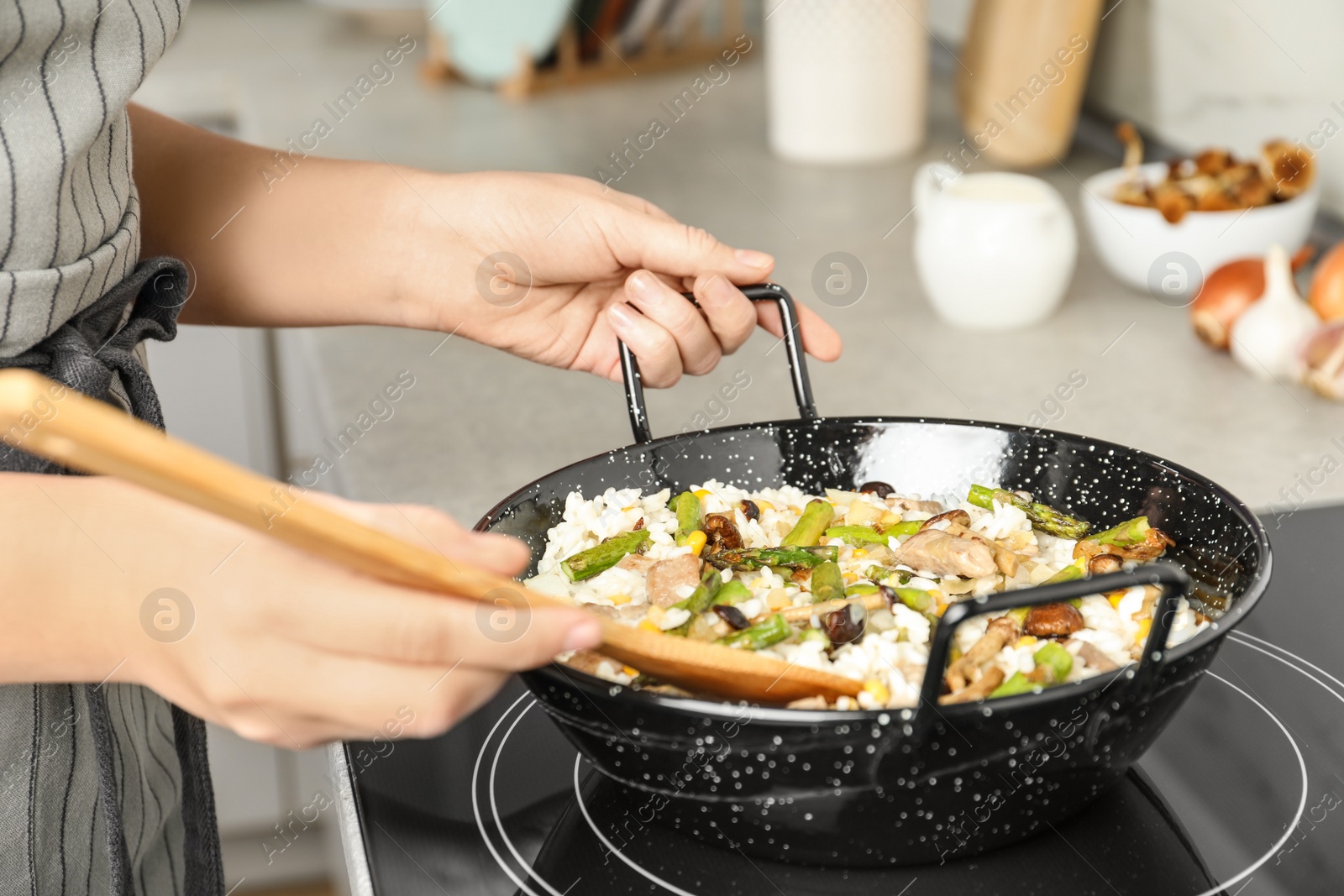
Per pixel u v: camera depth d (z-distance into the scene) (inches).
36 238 29.4
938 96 64.8
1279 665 34.3
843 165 58.2
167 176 36.9
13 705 31.5
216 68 65.7
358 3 69.2
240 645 23.2
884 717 23.7
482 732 33.6
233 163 37.1
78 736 33.2
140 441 19.1
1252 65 49.5
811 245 51.7
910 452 35.6
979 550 32.9
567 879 28.9
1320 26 47.0
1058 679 28.9
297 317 37.8
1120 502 34.4
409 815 31.3
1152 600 32.3
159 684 24.6
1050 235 45.8
